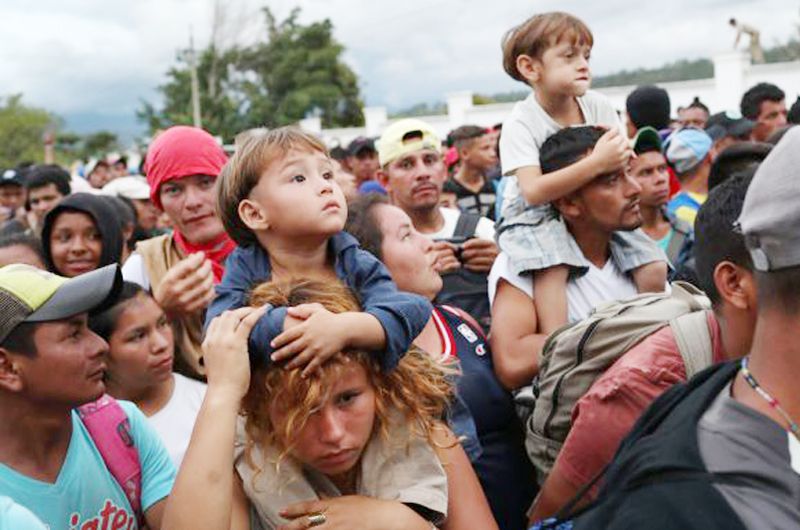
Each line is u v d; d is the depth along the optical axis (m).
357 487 2.11
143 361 2.79
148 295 2.87
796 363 1.39
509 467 2.79
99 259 3.80
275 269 2.34
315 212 2.21
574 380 2.37
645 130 4.30
